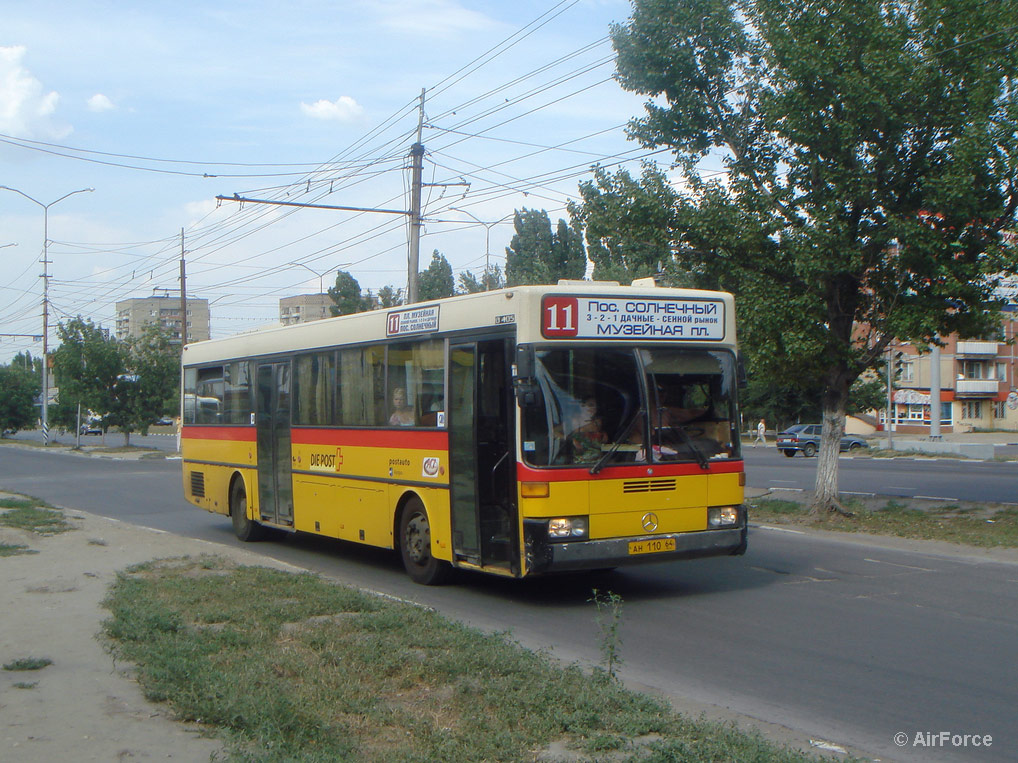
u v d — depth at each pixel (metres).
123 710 6.09
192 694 6.10
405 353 11.87
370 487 12.53
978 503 17.84
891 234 14.81
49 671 7.02
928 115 15.03
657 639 8.66
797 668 7.61
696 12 16.25
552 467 9.65
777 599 10.54
